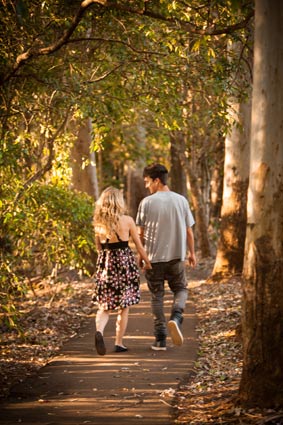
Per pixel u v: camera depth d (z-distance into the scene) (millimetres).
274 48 5727
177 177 26031
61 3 9836
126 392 7195
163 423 6195
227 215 15867
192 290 15164
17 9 9453
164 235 8984
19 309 12781
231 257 15797
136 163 33719
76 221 12742
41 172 12531
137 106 12750
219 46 10992
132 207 35625
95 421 6262
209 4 8508
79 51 10836
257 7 5797
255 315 6004
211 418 6102
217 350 9102
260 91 5812
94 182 18125
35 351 9492
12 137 11219
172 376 7809
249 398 6082
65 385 7516
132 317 11539
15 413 6551
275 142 5805
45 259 12672
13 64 9914
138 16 10094
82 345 9594
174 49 10211
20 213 10250
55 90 10203
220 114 11445
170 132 21969
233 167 15680
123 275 8789
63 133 12664
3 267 10031
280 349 5957
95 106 10719
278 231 5875
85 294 14578
